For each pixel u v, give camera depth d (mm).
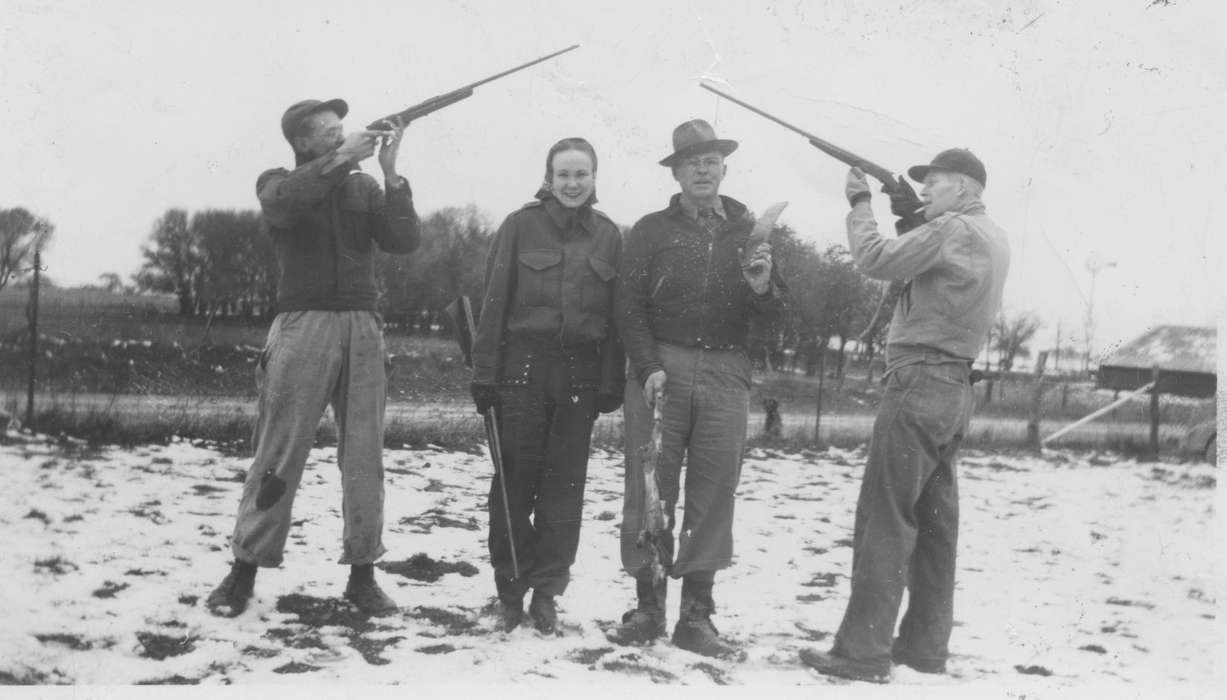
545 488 3463
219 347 8305
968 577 4867
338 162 3475
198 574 3801
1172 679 3357
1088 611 4250
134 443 6805
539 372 3453
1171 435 9125
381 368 3635
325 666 2941
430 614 3535
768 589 4324
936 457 3182
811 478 7941
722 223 3529
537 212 3551
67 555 3934
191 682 2746
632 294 3436
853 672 3148
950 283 3133
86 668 2801
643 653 3250
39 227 7918
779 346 9578
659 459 3365
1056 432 9359
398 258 8586
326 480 6141
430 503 5676
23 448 6293
